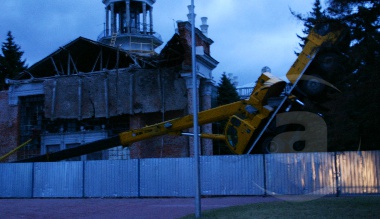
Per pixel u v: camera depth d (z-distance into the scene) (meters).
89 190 26.03
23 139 39.12
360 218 12.85
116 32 44.16
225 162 24.03
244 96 49.19
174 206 19.64
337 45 16.08
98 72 36.28
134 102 34.91
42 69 40.56
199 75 34.66
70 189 26.34
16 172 27.39
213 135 24.58
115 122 36.69
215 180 24.12
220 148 40.44
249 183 23.56
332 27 14.73
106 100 35.66
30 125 39.16
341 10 13.93
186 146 34.22
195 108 15.98
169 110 34.22
